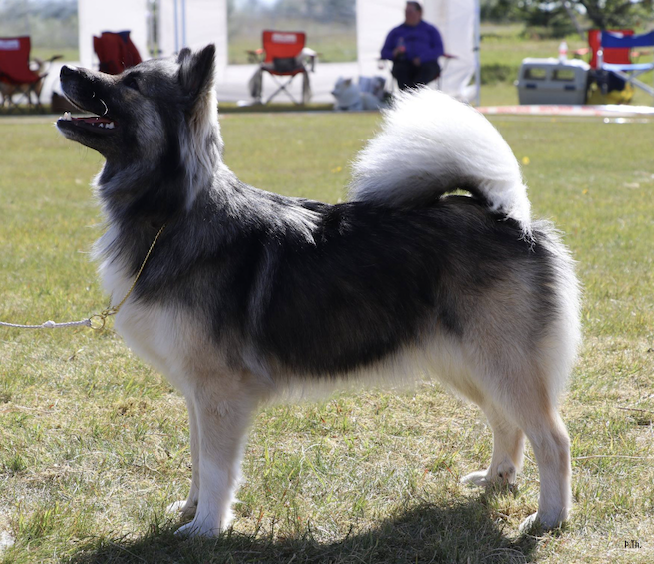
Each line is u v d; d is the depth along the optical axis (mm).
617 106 21891
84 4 19141
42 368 4574
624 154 13383
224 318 2934
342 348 3111
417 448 3777
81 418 3982
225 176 3158
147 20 19500
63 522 3004
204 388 2992
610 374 4555
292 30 22266
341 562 2801
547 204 9047
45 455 3582
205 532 2984
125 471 3512
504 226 3143
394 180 3217
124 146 3088
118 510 3191
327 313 3059
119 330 3141
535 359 3059
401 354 3172
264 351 3053
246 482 3434
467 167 3135
